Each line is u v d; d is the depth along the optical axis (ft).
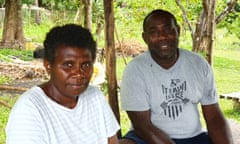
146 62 9.92
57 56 5.93
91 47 6.07
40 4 80.28
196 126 10.09
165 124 9.87
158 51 9.66
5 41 50.06
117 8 36.32
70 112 6.17
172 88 9.80
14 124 5.83
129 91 9.85
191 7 29.68
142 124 9.73
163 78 9.79
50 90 6.18
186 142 9.91
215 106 10.29
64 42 5.90
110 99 11.96
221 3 26.94
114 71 11.91
